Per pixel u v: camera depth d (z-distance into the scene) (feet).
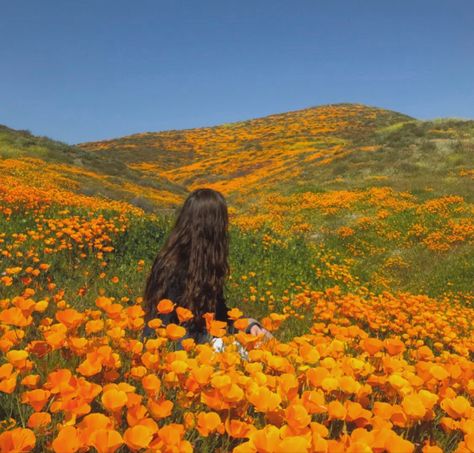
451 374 7.20
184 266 10.03
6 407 5.98
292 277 32.40
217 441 5.57
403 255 51.42
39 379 6.10
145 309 10.30
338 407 5.12
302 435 4.59
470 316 25.17
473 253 46.88
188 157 264.11
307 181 108.58
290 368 6.69
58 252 22.66
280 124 309.01
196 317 10.01
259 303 23.68
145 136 324.39
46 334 6.63
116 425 4.99
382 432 4.57
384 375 7.36
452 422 5.94
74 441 3.95
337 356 8.09
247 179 171.53
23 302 7.02
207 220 10.19
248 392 5.54
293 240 41.88
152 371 6.60
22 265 19.56
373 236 58.49
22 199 32.42
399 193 77.41
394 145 121.60
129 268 24.17
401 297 24.70
